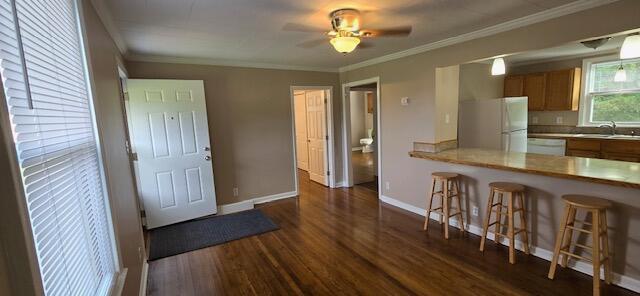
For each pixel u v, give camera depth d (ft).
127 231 6.79
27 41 3.02
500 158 10.00
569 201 7.16
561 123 16.71
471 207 10.74
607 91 15.10
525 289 7.30
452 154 11.26
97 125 5.01
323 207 14.15
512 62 16.96
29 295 2.48
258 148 14.73
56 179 3.38
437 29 9.32
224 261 9.34
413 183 13.03
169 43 9.88
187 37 9.23
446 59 10.90
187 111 12.39
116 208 5.83
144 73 11.76
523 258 8.74
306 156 22.45
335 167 17.56
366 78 14.99
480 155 10.78
